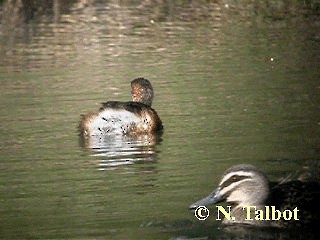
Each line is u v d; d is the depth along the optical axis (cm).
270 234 1020
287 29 2662
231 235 1020
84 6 3259
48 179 1276
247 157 1348
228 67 2102
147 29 2748
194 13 3062
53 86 1952
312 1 3178
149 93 1716
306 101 1720
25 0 3344
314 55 2214
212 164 1322
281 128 1523
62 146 1471
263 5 3180
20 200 1180
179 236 1019
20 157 1399
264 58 2200
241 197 1069
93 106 1753
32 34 2709
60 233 1043
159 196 1172
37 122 1631
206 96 1805
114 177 1276
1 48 2483
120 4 3300
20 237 1035
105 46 2472
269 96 1780
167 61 2211
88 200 1170
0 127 1598
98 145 1477
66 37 2641
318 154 1345
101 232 1041
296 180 1091
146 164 1341
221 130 1530
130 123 1541
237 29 2697
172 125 1590
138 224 1064
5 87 1950
